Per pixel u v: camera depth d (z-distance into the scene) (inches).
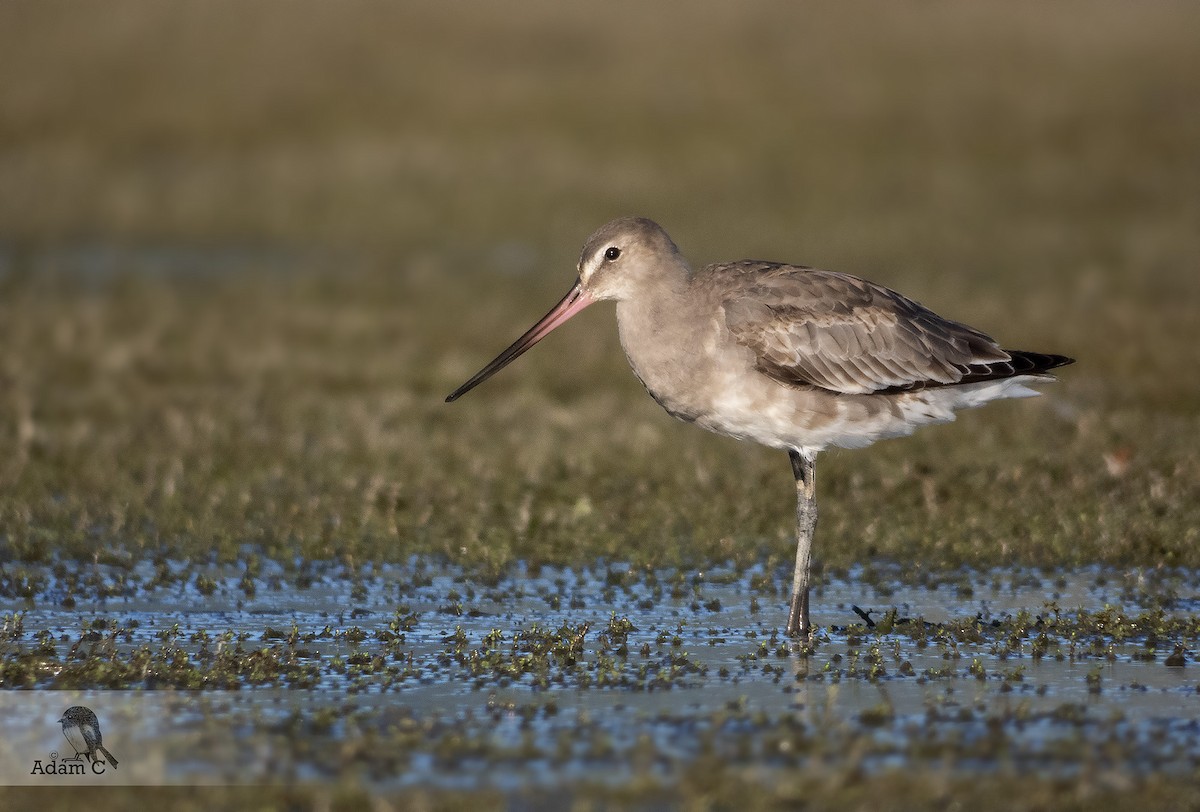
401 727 360.5
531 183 1299.2
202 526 535.2
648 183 1293.1
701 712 373.7
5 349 805.9
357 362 802.2
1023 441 627.2
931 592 485.4
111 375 765.3
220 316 910.4
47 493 568.4
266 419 679.1
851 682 398.0
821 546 522.6
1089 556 510.6
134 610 463.2
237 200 1262.3
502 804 316.2
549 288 1000.2
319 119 1503.4
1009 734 355.3
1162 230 1123.9
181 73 1628.9
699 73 1659.7
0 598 470.6
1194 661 413.4
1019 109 1513.3
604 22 1850.4
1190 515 533.0
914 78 1632.6
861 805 315.3
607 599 479.8
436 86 1606.8
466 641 434.3
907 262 1034.7
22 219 1190.3
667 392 468.8
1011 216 1173.7
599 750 346.0
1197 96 1549.0
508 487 582.2
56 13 1793.8
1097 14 1895.9
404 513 554.6
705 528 537.0
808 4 1924.2
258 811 315.3
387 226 1187.9
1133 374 738.2
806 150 1387.8
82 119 1480.1
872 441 471.8
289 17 1829.5
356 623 454.0
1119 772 330.3
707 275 470.6
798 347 455.8
